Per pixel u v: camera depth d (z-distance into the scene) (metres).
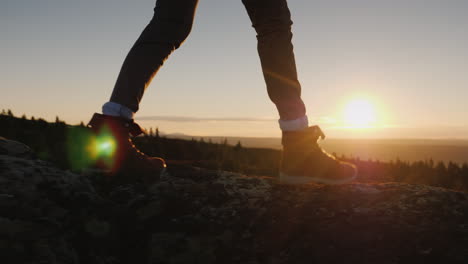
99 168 1.64
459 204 1.35
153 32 1.64
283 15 1.67
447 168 17.42
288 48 1.70
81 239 1.34
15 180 1.45
